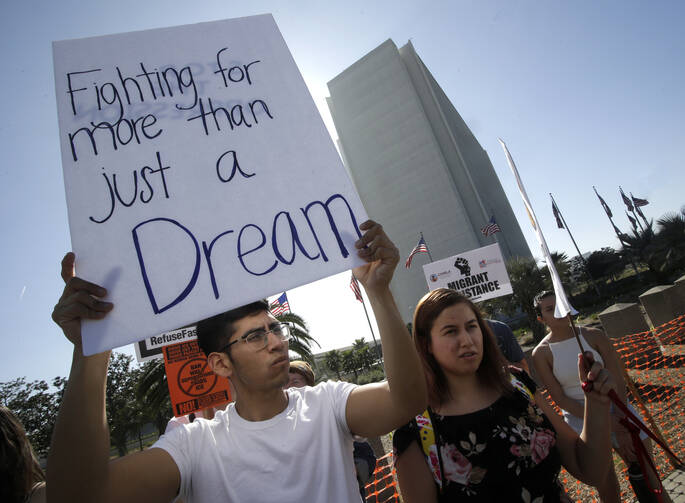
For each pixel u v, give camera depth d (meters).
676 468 3.84
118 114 1.41
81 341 1.10
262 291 1.27
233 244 1.31
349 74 68.00
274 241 1.33
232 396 3.84
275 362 1.36
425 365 1.83
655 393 6.11
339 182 1.41
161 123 1.42
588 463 1.60
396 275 62.44
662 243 25.34
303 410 1.41
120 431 22.06
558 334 3.16
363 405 1.39
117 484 1.08
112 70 1.46
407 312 60.97
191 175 1.37
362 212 1.37
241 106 1.49
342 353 52.81
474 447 1.62
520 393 1.76
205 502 1.23
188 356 3.96
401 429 1.77
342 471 1.31
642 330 8.80
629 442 2.73
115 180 1.32
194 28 1.58
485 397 1.76
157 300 1.21
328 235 1.34
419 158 62.31
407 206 62.31
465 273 6.47
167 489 1.19
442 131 62.72
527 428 1.64
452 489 1.61
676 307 9.79
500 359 1.83
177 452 1.25
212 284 1.26
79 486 0.97
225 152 1.42
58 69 1.42
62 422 1.01
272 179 1.40
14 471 1.50
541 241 1.52
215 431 1.34
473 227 59.72
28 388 18.95
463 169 61.12
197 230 1.31
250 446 1.29
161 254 1.26
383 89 65.44
